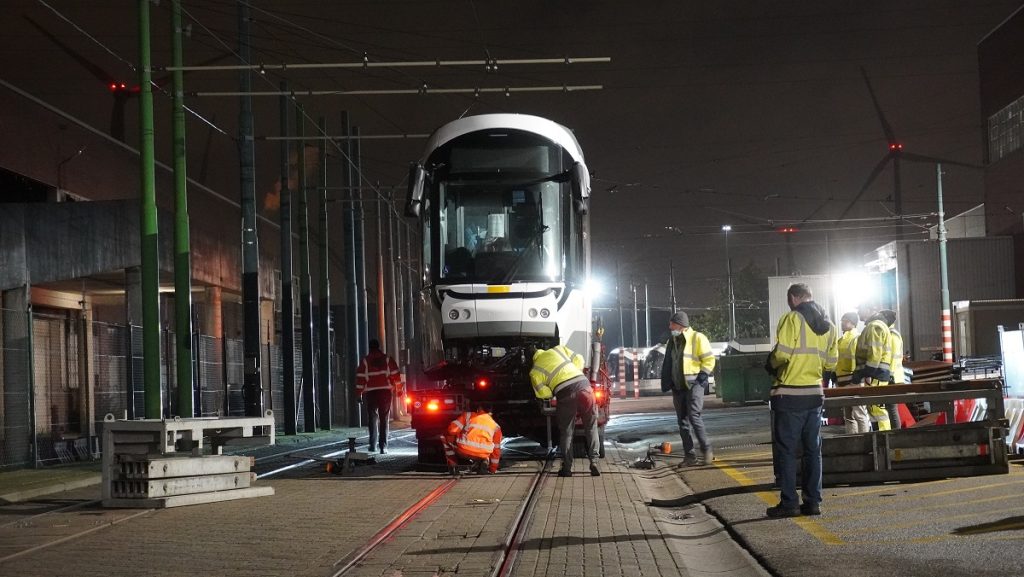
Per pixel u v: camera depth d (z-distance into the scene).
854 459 12.47
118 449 12.69
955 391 12.82
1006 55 54.03
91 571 8.23
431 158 17.73
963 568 7.25
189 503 12.48
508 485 13.97
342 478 15.79
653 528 9.93
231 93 20.64
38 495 14.34
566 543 9.11
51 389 25.77
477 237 17.42
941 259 39.53
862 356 15.48
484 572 7.82
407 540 9.43
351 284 38.31
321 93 19.78
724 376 35.44
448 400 17.36
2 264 21.00
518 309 17.12
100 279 27.36
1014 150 53.09
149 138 19.67
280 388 35.00
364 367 21.64
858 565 7.59
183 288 20.73
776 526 9.71
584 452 18.61
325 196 35.41
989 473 12.44
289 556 8.70
